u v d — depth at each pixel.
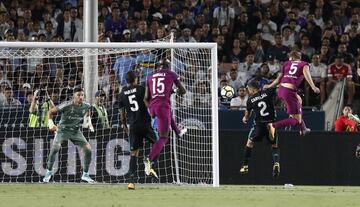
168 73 45.72
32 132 52.03
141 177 51.91
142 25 71.44
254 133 51.59
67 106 50.12
